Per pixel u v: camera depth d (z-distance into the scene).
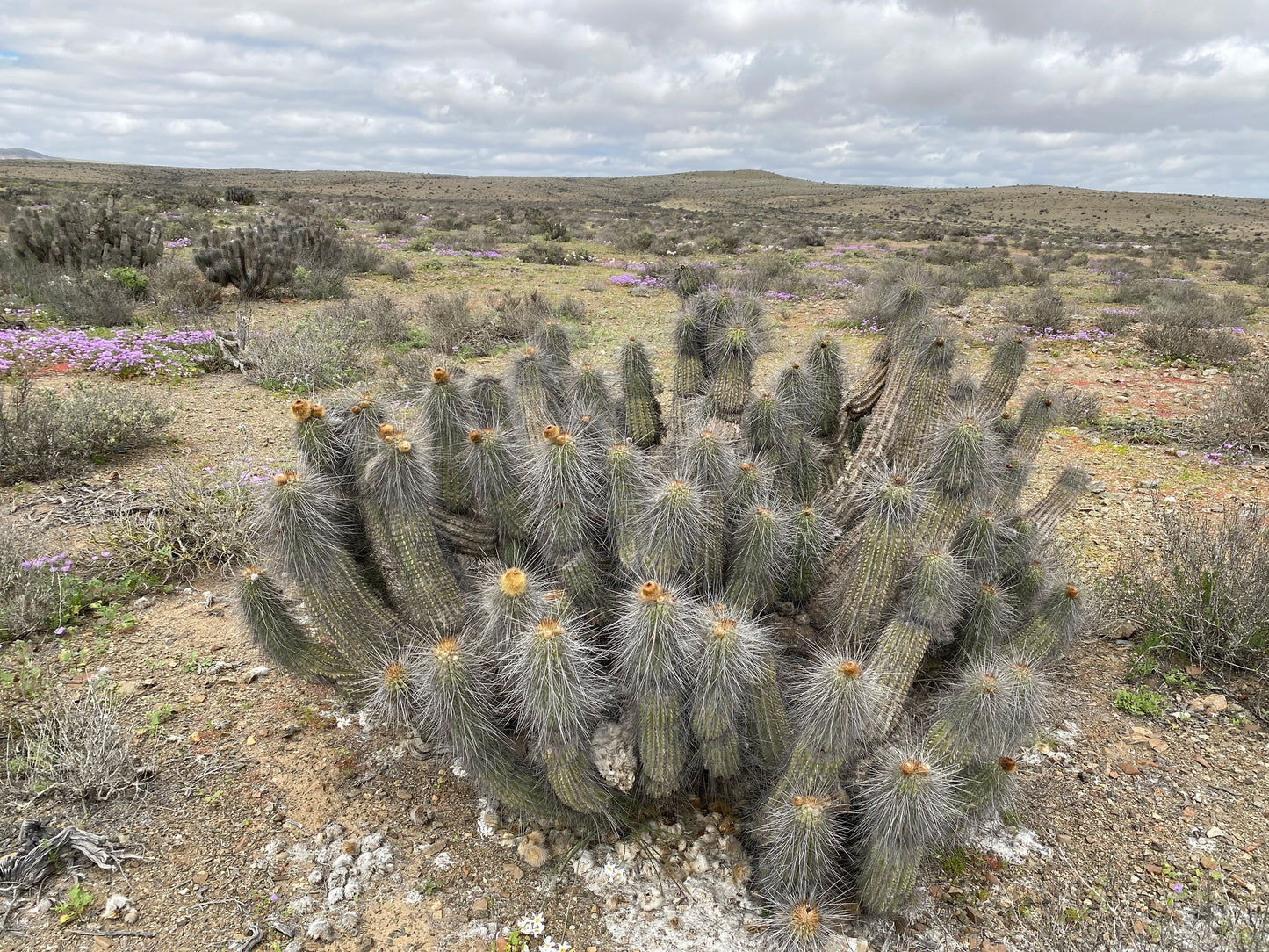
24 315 10.61
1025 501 5.91
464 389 3.30
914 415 3.29
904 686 2.59
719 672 2.26
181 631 3.98
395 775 3.12
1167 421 7.94
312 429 2.84
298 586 2.84
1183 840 2.88
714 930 2.49
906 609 2.67
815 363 3.74
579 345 10.48
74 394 6.63
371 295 14.91
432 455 3.04
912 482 2.87
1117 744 3.40
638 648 2.32
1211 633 3.92
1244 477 6.49
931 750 2.48
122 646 3.81
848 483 3.41
